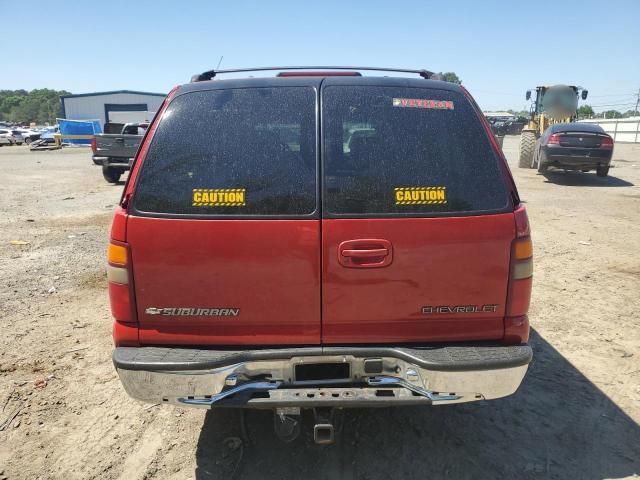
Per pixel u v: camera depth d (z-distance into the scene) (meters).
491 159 2.54
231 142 2.48
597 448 2.91
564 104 16.81
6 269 6.12
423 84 2.65
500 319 2.52
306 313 2.45
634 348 4.11
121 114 62.38
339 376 2.52
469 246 2.43
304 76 2.91
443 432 3.06
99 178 16.17
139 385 2.37
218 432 3.08
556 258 6.54
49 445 2.96
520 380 2.43
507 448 2.92
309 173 2.43
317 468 2.76
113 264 2.44
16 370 3.78
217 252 2.40
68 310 4.93
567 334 4.37
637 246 7.10
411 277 2.43
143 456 2.87
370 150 2.48
